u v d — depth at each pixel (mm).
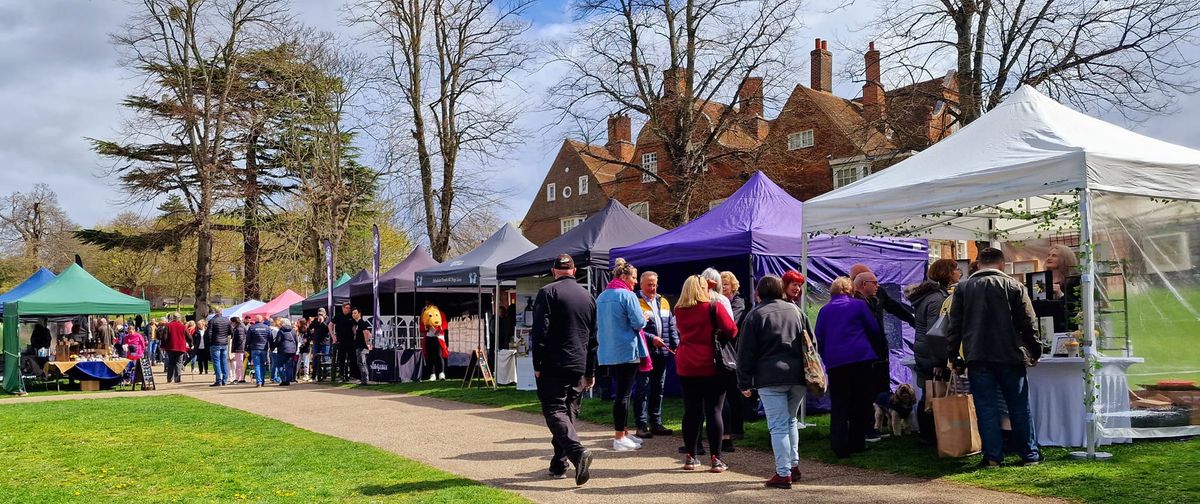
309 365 22875
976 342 7043
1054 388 7777
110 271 65125
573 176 48719
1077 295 7930
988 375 7109
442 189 27812
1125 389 7742
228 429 11352
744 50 25500
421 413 12820
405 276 20438
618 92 26312
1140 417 7699
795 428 6883
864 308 7910
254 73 37219
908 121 22016
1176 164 7852
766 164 27781
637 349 8688
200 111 36562
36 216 68562
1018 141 8430
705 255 11641
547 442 9430
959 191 8234
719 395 7367
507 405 13328
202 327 27375
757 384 6727
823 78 38250
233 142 37312
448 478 7297
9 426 12039
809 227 9969
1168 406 7855
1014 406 7105
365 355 19516
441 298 23938
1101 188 7445
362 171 37188
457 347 20625
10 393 19438
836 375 7859
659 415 9547
